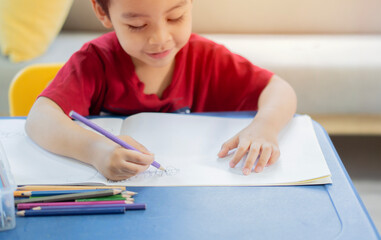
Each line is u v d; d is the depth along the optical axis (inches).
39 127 31.4
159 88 40.2
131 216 23.7
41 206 24.0
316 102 69.9
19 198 25.0
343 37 80.5
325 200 25.2
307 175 27.3
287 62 70.5
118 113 40.1
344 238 22.1
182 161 29.2
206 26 82.4
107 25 36.6
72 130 30.4
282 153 29.9
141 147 29.4
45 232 22.5
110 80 38.6
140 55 34.2
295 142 31.1
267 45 76.4
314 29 82.4
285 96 36.3
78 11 81.9
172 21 32.8
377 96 69.5
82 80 36.7
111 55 38.5
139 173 27.8
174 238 22.0
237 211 24.2
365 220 23.5
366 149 73.4
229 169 28.3
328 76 69.3
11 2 71.3
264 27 82.4
